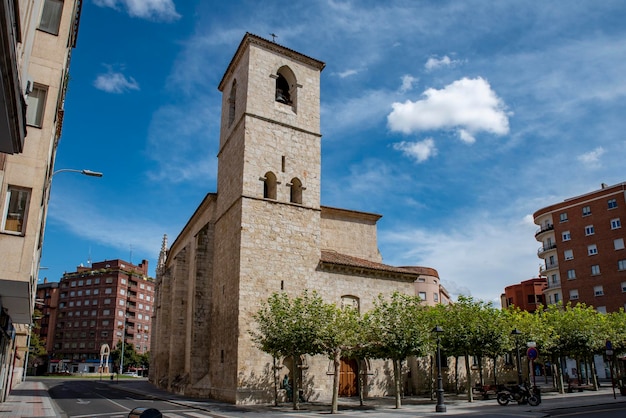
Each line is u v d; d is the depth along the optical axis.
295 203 39.41
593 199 79.19
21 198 19.06
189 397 37.94
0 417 23.27
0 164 17.98
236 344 33.62
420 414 25.66
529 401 30.55
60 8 21.28
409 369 41.66
